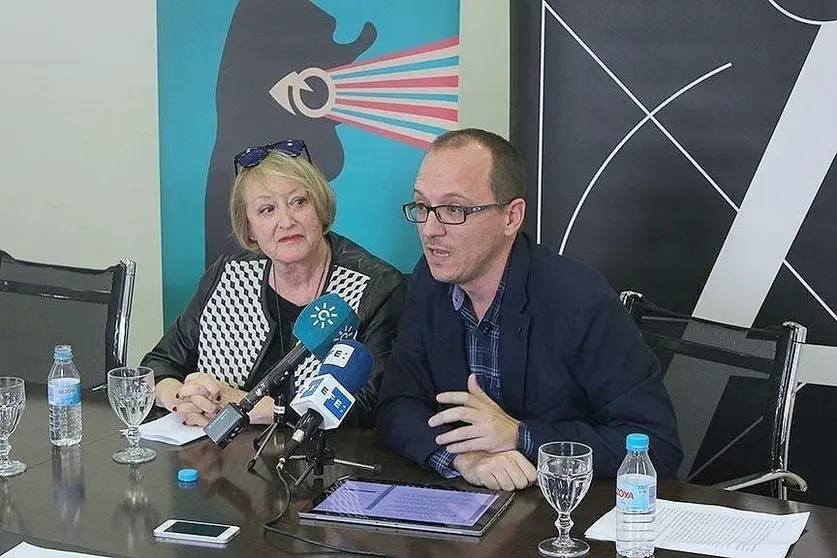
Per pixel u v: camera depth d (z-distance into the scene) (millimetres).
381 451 2107
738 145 2867
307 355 2057
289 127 3490
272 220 2496
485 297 2154
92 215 3840
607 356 2064
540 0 3002
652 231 2977
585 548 1585
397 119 3385
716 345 2330
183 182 3633
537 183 3064
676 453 1987
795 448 2904
